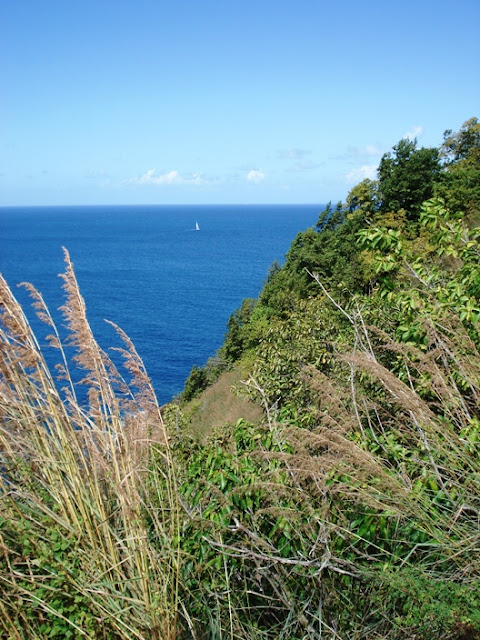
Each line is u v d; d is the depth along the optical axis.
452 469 3.13
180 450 3.77
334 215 37.41
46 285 78.75
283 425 3.69
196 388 23.98
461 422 3.55
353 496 2.94
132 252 151.62
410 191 29.19
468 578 2.61
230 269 114.88
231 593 2.80
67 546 2.07
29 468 2.23
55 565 2.02
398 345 3.89
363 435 3.51
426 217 5.29
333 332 9.16
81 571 2.09
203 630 2.54
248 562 3.01
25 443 2.24
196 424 15.02
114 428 2.36
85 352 2.35
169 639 2.19
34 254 139.88
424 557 2.84
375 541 3.03
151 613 2.13
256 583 2.94
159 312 67.19
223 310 69.25
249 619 2.79
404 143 30.81
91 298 77.31
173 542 2.43
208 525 2.78
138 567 2.17
